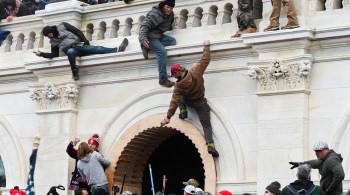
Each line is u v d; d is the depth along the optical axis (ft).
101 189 63.52
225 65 66.54
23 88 75.41
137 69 70.23
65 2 73.92
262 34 63.82
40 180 72.90
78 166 68.03
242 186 64.75
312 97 63.26
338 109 62.34
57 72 73.10
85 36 73.51
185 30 68.90
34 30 76.28
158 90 69.10
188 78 65.36
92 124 71.87
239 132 65.51
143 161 72.13
